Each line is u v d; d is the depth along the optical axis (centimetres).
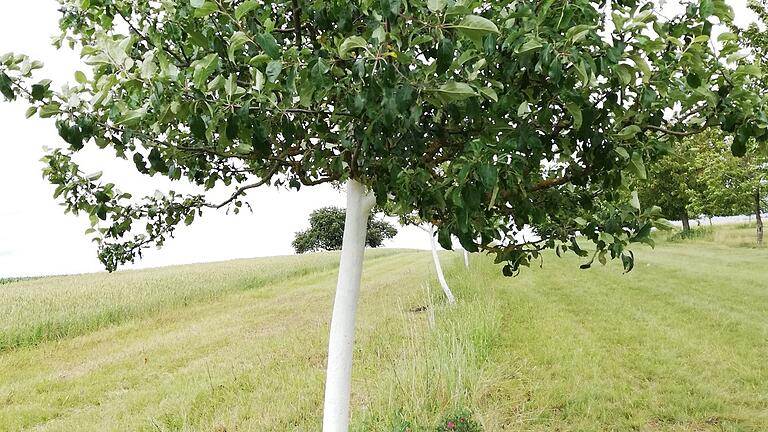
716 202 2083
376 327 924
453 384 499
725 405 509
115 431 550
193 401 604
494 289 1286
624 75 170
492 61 168
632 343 739
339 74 157
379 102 153
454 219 188
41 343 1225
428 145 210
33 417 647
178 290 1914
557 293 1213
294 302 1652
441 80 153
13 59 182
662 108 209
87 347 1152
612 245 237
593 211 259
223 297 1934
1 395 756
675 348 710
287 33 205
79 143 183
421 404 458
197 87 152
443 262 2516
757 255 1766
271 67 141
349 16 164
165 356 951
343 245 257
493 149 162
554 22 167
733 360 648
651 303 1038
